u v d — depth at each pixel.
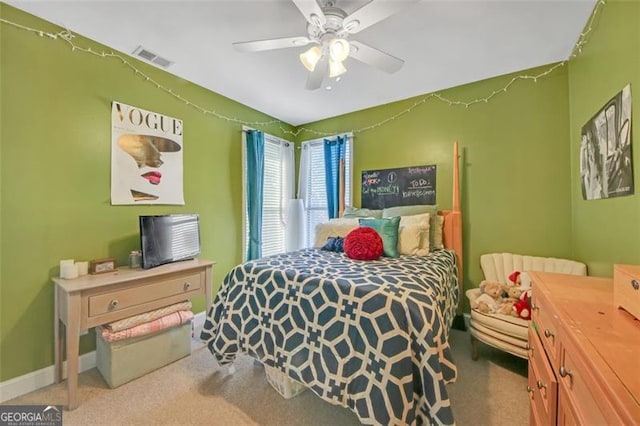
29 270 1.86
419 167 3.16
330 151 3.77
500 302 2.20
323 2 1.66
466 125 2.89
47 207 1.94
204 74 2.69
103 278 1.91
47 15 1.87
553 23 1.92
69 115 2.03
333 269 1.83
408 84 2.89
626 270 0.94
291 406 1.69
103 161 2.21
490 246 2.77
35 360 1.88
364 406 1.28
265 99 3.28
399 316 1.32
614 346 0.72
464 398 1.75
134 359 1.97
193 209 2.87
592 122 1.82
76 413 1.63
